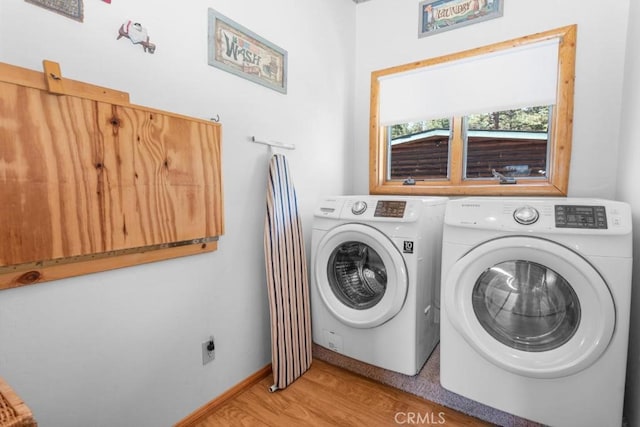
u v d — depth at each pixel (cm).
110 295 113
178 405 138
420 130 246
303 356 182
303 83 205
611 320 112
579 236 116
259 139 170
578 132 187
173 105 130
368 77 260
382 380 172
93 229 105
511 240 125
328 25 228
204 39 141
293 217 182
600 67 180
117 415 118
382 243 159
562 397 123
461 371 143
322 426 142
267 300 182
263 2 171
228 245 157
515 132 212
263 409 153
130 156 113
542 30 193
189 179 133
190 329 142
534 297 134
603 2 178
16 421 45
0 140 85
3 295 89
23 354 94
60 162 96
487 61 208
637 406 124
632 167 148
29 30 92
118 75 112
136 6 116
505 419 137
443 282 144
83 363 108
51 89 93
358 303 181
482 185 218
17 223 89
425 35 232
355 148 269
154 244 122
